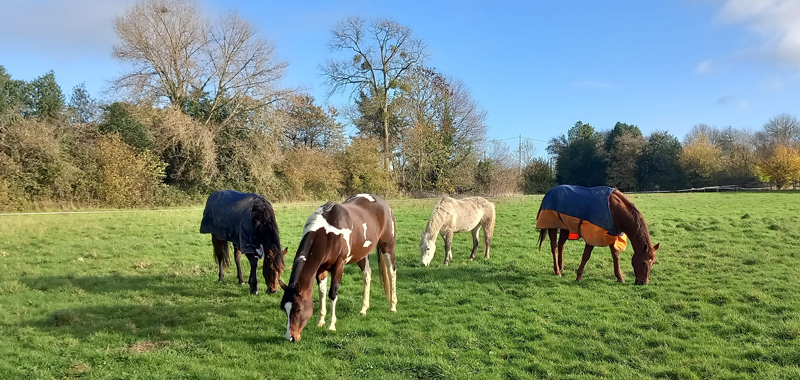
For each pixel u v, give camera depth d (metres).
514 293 7.72
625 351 5.20
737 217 17.45
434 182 36.84
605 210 8.12
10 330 5.70
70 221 15.91
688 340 5.45
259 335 5.68
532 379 4.50
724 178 47.75
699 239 12.30
